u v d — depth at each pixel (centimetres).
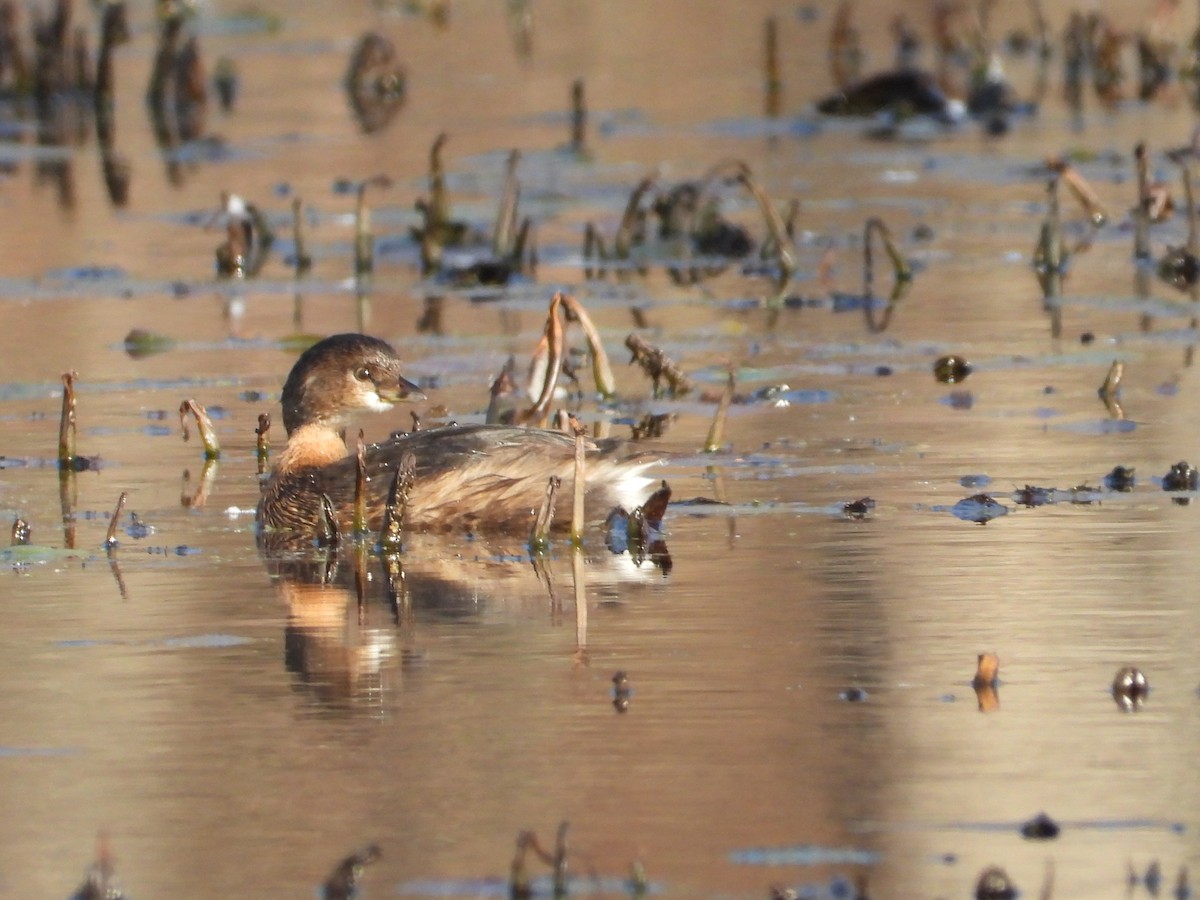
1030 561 1275
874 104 3347
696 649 1123
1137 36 3631
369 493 1390
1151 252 2364
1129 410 1691
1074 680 1064
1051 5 4353
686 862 862
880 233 2288
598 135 3219
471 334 2053
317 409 1468
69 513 1448
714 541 1343
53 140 3303
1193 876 841
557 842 850
